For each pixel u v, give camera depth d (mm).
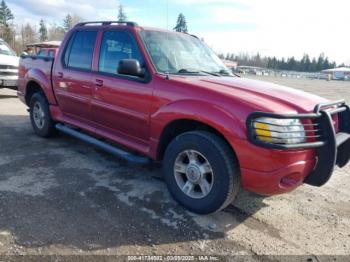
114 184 3975
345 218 3439
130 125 3951
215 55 4824
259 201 3730
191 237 2957
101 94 4246
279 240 2986
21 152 4996
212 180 3145
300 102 3193
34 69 5727
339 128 3605
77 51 4812
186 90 3340
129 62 3580
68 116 5156
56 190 3727
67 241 2785
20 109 8664
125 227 3049
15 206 3305
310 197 3916
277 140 2793
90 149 5289
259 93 3273
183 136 3369
